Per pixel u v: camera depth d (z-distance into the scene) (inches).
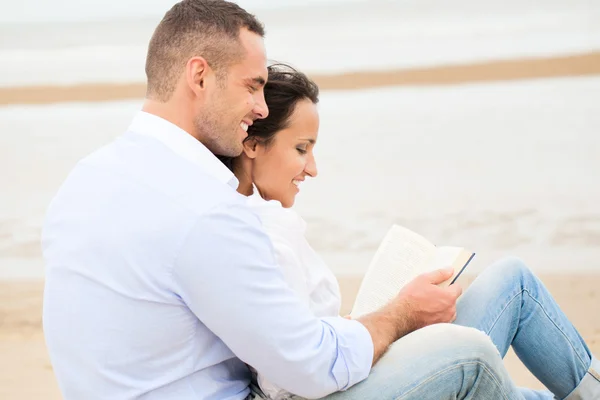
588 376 103.4
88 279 80.5
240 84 89.3
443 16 533.6
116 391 81.0
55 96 469.4
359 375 86.0
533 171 292.4
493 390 87.6
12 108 447.2
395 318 91.4
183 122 89.2
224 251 78.7
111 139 382.9
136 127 88.8
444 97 399.2
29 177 331.9
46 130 401.1
